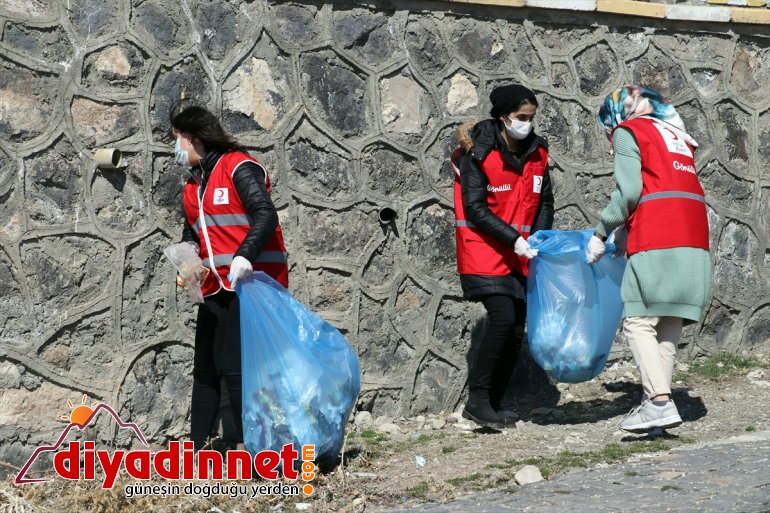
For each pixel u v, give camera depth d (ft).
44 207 40.96
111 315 42.22
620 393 50.85
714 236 56.54
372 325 47.91
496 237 43.98
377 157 48.32
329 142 47.21
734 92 57.52
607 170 54.08
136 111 42.83
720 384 51.96
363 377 47.55
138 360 42.86
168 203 43.57
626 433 44.32
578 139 53.42
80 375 41.63
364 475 39.45
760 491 33.99
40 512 35.96
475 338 50.65
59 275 41.22
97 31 42.09
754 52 58.29
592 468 39.29
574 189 53.21
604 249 43.88
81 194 41.65
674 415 41.65
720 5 56.80
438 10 49.98
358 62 47.91
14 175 40.40
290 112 46.32
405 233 48.85
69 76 41.45
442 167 49.98
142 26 43.01
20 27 40.60
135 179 42.83
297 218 46.34
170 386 43.62
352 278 47.47
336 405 38.45
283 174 46.06
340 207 47.24
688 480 35.94
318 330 38.86
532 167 45.73
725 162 57.06
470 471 39.78
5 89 40.27
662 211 41.60
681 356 55.93
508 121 44.34
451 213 50.14
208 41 44.52
